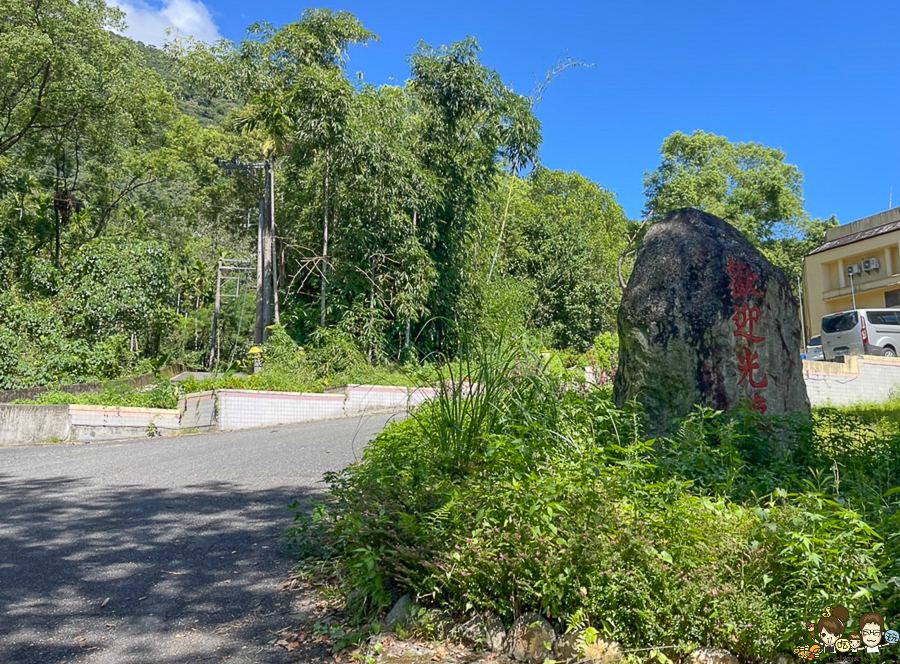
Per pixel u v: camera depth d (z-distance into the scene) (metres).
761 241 37.06
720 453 4.93
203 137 34.59
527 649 3.54
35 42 23.30
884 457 5.41
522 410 5.04
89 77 25.22
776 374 6.00
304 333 19.47
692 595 3.34
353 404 16.12
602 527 3.54
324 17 19.98
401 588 4.29
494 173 21.58
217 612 4.45
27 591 4.83
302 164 20.14
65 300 20.92
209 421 14.75
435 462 4.81
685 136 39.31
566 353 13.62
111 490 8.09
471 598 3.80
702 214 6.47
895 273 29.34
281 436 12.69
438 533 3.91
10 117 26.50
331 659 3.81
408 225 18.75
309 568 5.05
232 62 20.61
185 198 34.09
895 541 3.34
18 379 17.03
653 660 3.35
